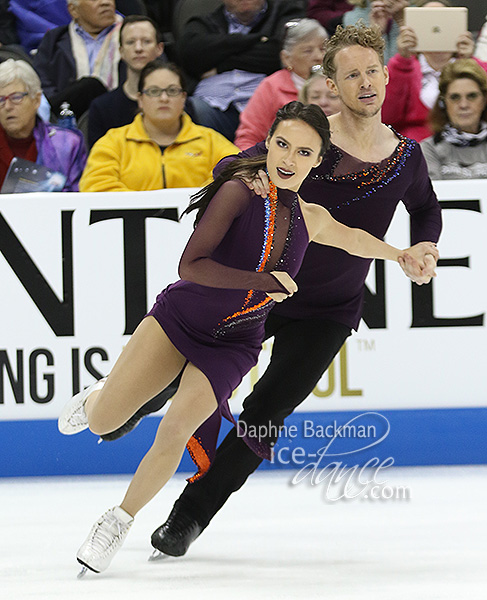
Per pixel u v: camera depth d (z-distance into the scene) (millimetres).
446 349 18312
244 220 10406
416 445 18219
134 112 20688
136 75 20594
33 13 24219
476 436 18297
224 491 11914
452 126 18859
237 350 11039
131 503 10422
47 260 18016
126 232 18109
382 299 18203
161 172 19188
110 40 22688
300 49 19859
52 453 18078
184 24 22641
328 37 22172
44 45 22766
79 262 18062
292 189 10625
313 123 10164
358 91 11992
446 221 18250
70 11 22703
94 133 20875
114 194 18078
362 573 10133
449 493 15523
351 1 22047
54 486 16969
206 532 13031
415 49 19625
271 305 11070
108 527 10297
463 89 18562
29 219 18016
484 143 18969
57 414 18094
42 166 19562
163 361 10844
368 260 12859
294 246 10812
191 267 10109
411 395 18266
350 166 12273
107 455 18172
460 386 18312
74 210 18062
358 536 12445
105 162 19094
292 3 22594
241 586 9539
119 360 10953
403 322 18250
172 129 19328
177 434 10430
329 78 12336
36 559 11117
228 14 22250
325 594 9047
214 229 10172
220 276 9984
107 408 10859
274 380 12258
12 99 19359
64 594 9164
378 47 12133
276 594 9078
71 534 12703
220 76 21969
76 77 22609
